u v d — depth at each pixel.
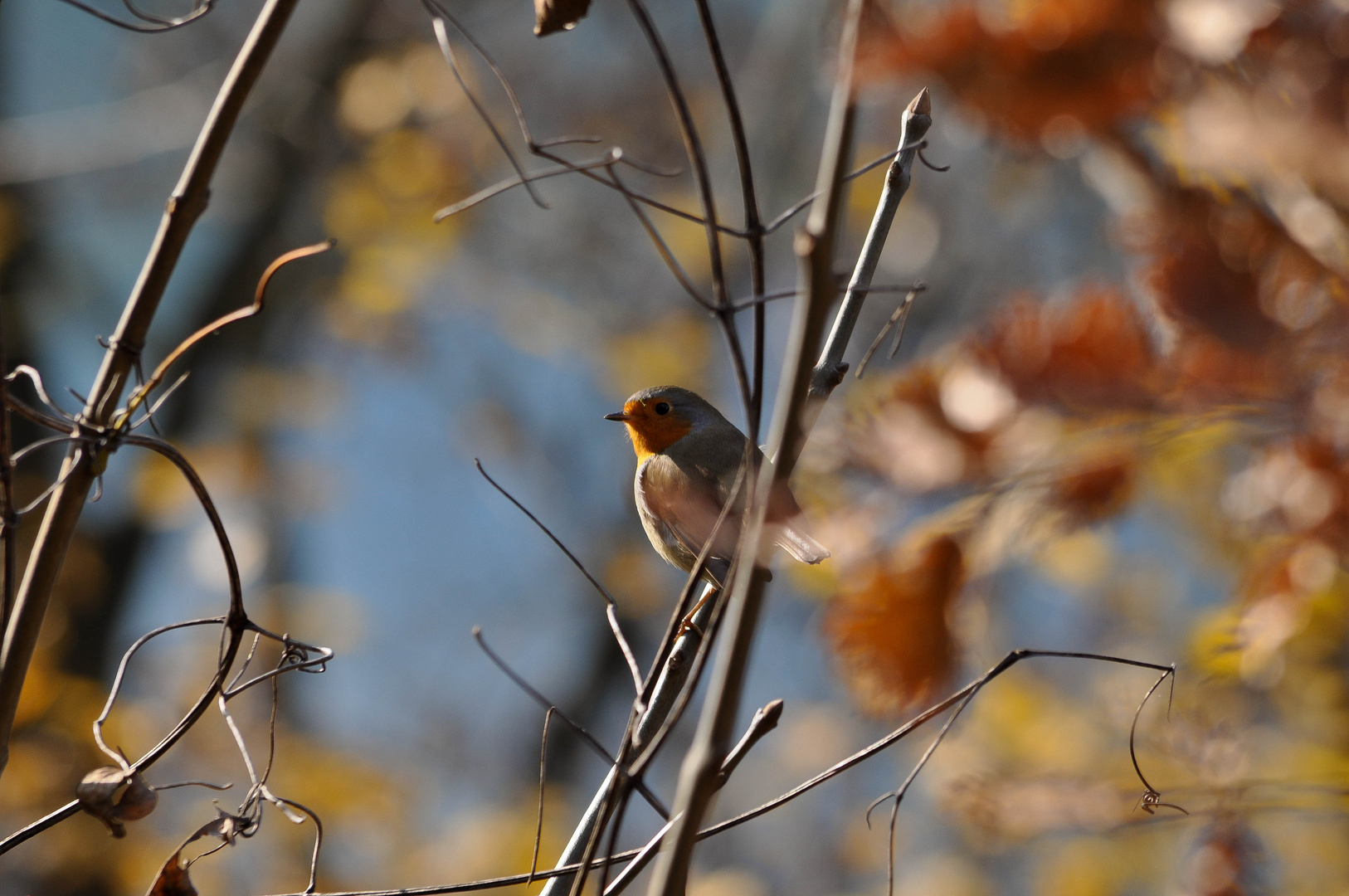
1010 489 1.63
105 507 16.61
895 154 3.79
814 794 17.50
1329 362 1.47
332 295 18.95
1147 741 2.76
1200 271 1.50
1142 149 1.46
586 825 4.40
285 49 18.42
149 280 3.61
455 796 21.91
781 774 18.00
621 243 19.95
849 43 1.69
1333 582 2.45
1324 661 4.56
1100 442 1.58
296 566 20.81
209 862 13.27
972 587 1.64
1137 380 1.55
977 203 13.51
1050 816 2.54
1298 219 1.41
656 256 19.89
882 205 4.98
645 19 3.19
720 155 18.70
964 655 1.65
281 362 19.95
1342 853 5.16
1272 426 1.54
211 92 18.09
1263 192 1.42
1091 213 10.00
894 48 1.26
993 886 13.33
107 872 12.65
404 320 20.31
